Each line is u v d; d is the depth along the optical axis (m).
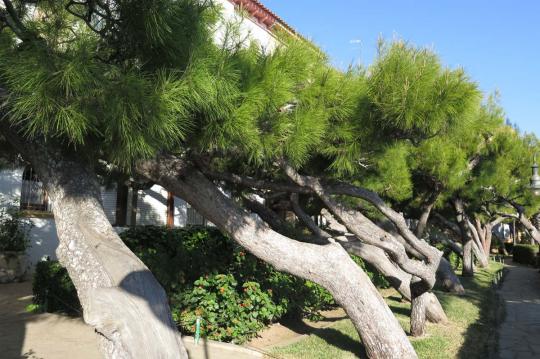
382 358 5.38
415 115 4.23
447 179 8.64
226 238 7.79
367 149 4.98
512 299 12.90
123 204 12.38
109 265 2.84
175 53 3.08
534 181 12.69
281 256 5.14
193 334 6.22
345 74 4.74
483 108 8.88
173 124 2.88
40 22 3.59
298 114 4.20
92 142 3.11
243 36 4.07
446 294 11.93
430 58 4.45
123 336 2.43
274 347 6.13
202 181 4.84
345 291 5.30
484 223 22.34
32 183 10.63
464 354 6.46
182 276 6.53
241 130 3.54
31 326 6.25
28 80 2.44
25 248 10.13
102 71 2.71
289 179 5.62
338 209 5.80
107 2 3.11
